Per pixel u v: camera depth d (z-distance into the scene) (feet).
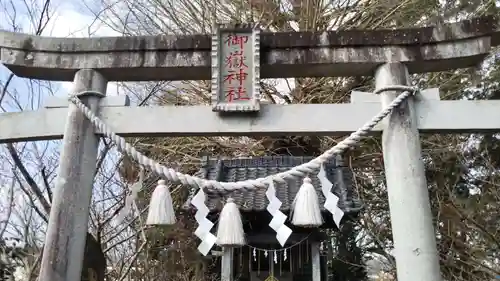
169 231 26.55
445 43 12.00
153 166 11.05
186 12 35.70
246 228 21.50
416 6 34.73
